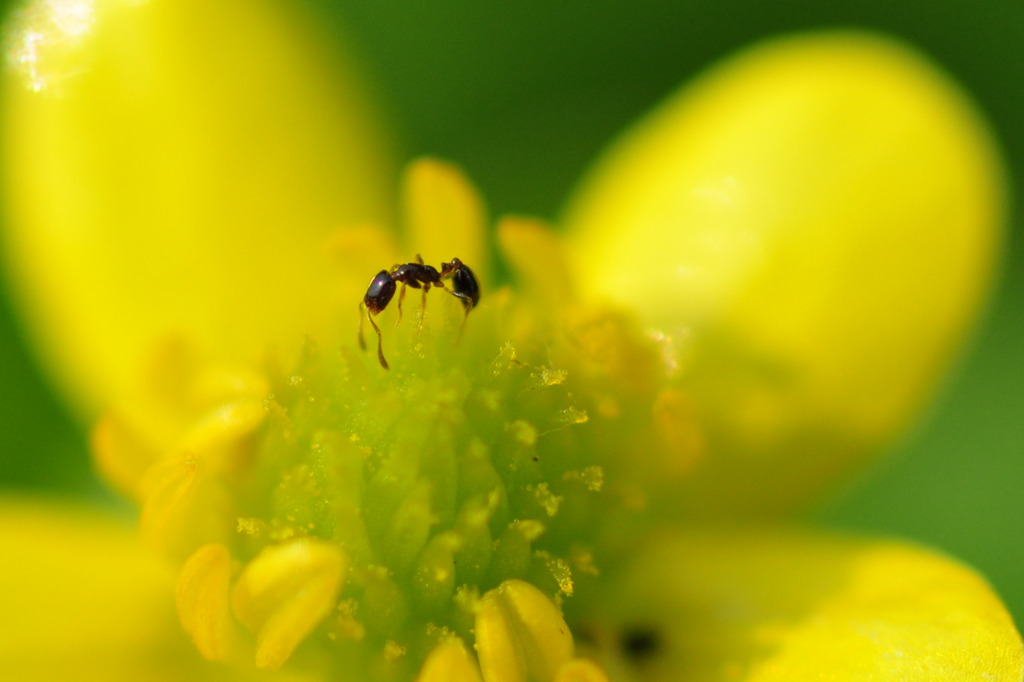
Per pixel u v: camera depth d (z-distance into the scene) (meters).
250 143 0.07
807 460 0.07
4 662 0.07
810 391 0.07
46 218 0.07
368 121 0.08
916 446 0.08
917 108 0.07
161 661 0.07
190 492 0.07
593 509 0.07
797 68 0.08
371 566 0.07
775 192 0.07
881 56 0.08
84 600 0.07
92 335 0.07
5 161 0.07
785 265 0.07
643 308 0.07
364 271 0.07
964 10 0.09
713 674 0.07
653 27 0.09
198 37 0.07
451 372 0.07
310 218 0.07
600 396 0.07
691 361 0.07
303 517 0.07
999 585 0.08
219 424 0.07
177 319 0.07
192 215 0.07
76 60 0.07
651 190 0.08
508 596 0.06
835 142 0.07
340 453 0.07
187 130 0.07
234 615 0.07
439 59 0.09
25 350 0.08
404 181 0.08
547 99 0.09
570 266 0.07
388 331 0.07
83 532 0.07
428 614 0.07
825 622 0.07
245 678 0.07
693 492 0.07
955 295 0.07
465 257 0.07
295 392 0.07
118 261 0.07
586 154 0.09
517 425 0.07
